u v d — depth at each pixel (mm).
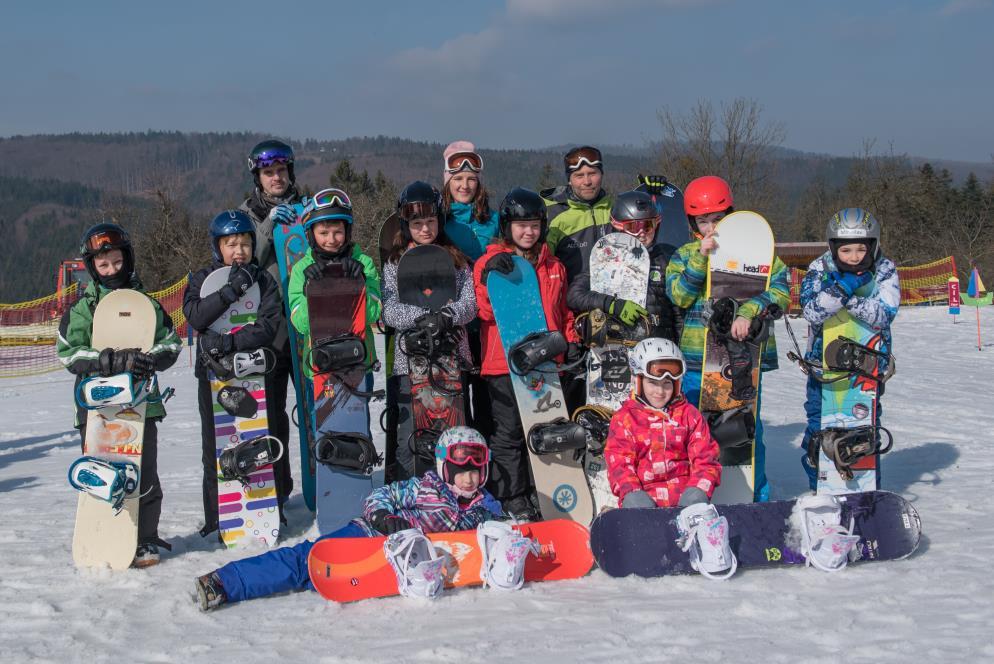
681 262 4422
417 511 3719
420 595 3346
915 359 14383
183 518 4973
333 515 4258
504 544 3418
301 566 3535
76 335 4062
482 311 4469
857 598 3135
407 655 2760
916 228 45812
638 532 3607
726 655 2646
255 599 3471
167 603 3408
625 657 2670
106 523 3947
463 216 4910
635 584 3475
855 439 4262
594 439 4238
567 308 4691
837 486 4406
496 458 4500
